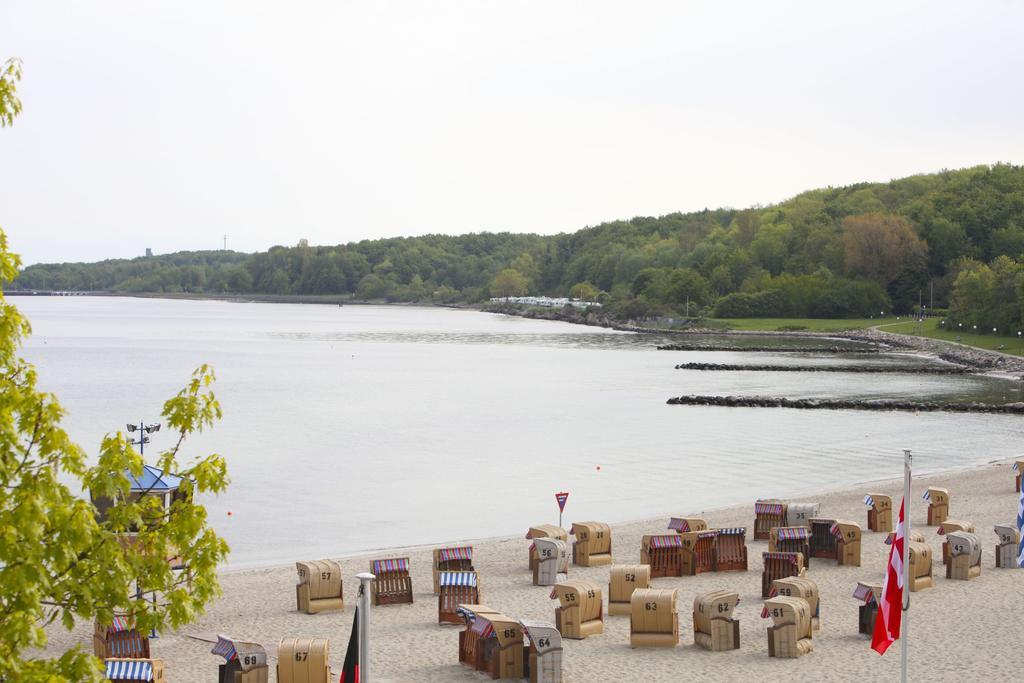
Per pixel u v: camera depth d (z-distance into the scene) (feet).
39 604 49.67
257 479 213.05
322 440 272.10
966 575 127.24
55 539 50.88
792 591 104.78
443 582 110.93
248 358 586.04
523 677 93.66
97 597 52.37
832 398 382.42
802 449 258.16
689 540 132.57
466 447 260.62
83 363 542.16
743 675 93.09
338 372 496.64
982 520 165.07
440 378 465.88
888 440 274.36
